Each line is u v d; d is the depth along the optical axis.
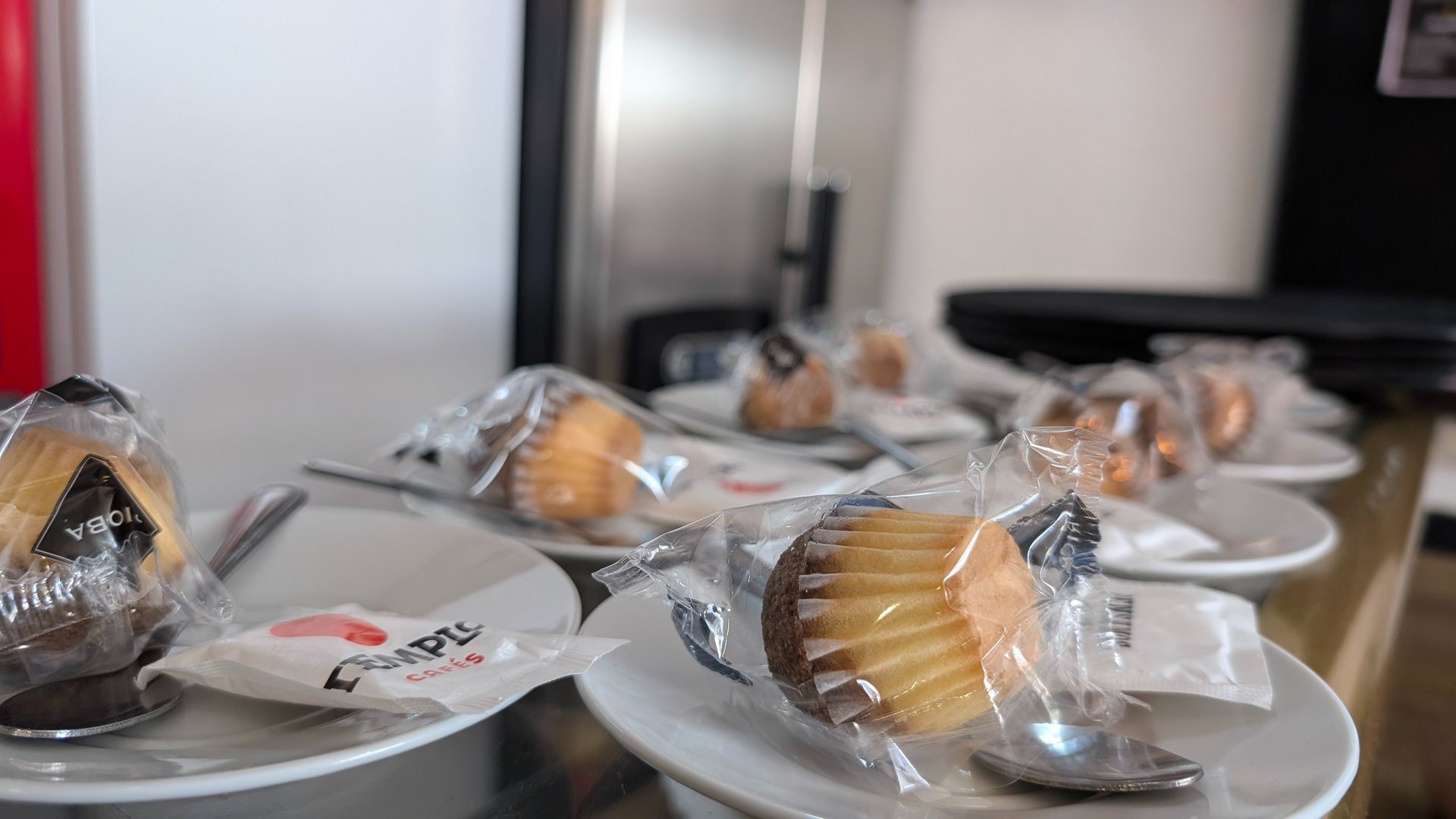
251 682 0.18
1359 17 0.99
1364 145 1.01
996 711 0.18
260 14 0.53
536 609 0.21
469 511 0.30
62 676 0.18
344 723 0.17
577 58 0.79
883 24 1.13
